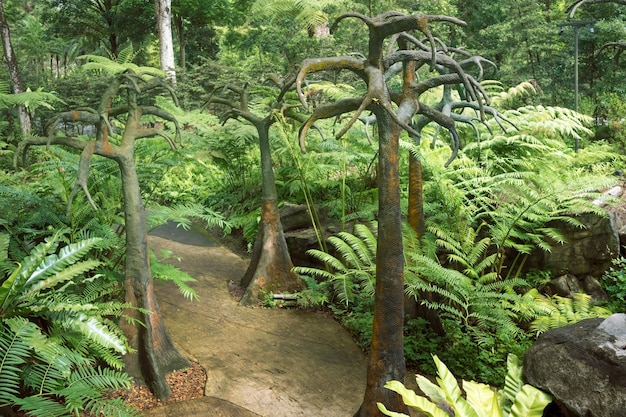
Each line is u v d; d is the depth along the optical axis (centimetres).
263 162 586
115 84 395
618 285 554
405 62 344
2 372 277
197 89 1312
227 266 689
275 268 581
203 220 924
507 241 530
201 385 399
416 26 287
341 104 310
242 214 823
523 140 687
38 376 303
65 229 404
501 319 456
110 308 367
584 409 291
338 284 518
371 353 329
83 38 2512
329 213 689
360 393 402
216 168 1001
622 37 1092
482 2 1379
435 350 459
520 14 1179
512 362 341
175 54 2470
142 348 390
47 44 2684
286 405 379
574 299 531
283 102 580
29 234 431
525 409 265
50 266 344
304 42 1179
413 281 461
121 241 487
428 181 607
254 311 546
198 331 489
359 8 1097
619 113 949
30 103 614
